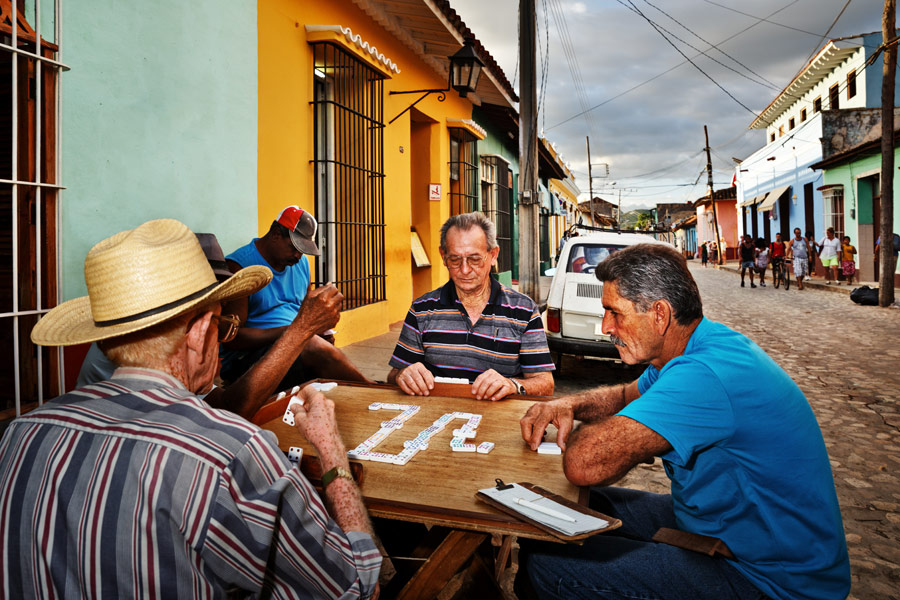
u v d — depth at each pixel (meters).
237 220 4.81
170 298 1.30
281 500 1.19
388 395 2.66
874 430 5.15
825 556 1.67
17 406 2.80
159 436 1.13
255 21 4.99
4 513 1.16
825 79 26.72
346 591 1.28
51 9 3.08
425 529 2.42
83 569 1.08
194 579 1.11
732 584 1.70
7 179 2.93
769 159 28.70
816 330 10.78
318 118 6.74
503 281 15.24
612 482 1.69
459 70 8.31
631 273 1.85
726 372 1.68
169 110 4.04
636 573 1.74
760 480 1.67
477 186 13.09
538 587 1.88
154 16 3.88
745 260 21.27
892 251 13.68
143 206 3.83
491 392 2.56
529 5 10.16
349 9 7.34
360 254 7.70
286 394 2.46
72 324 1.52
